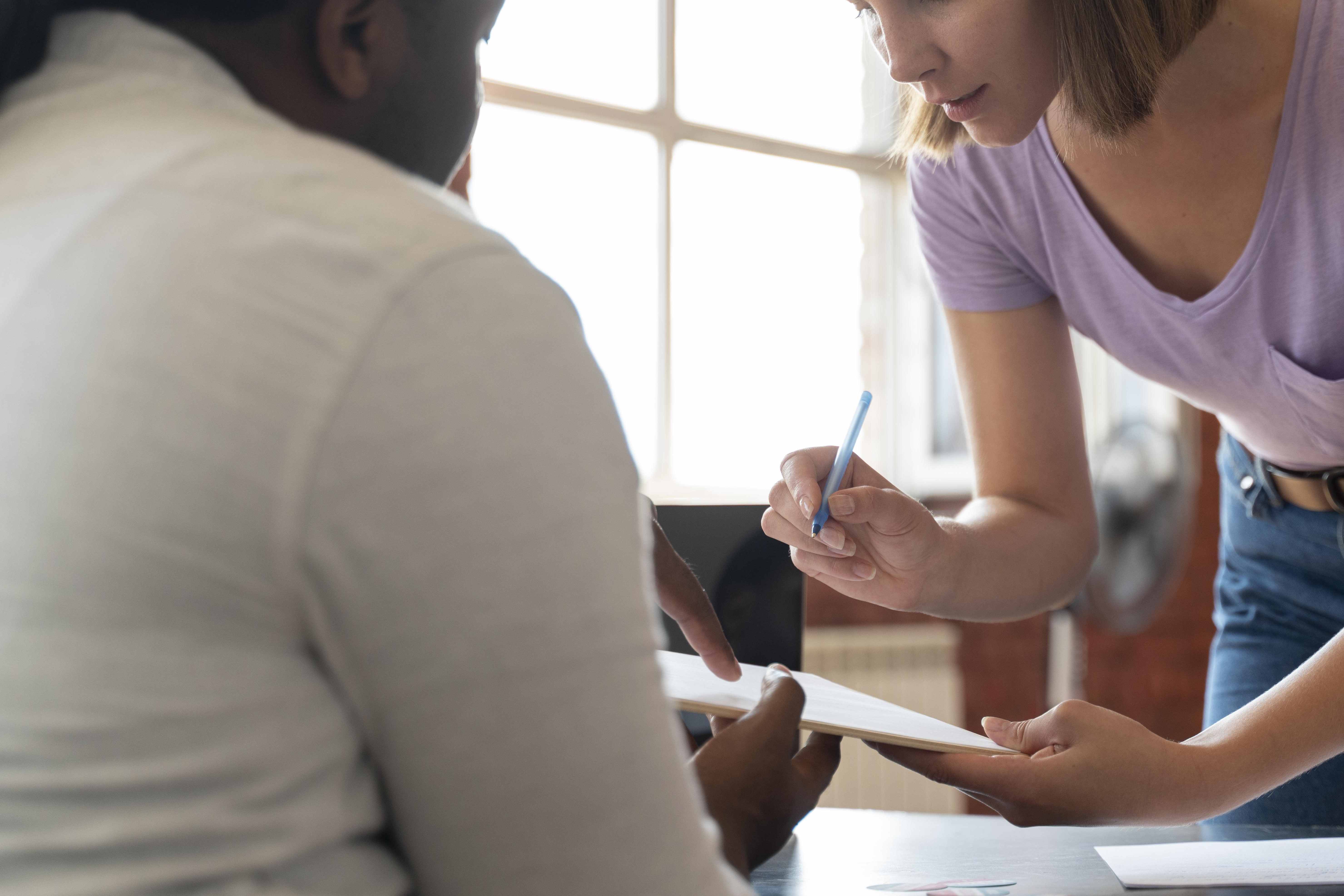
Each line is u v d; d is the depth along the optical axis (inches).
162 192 16.0
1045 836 38.4
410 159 21.5
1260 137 40.2
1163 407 142.4
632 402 129.0
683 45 133.7
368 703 15.3
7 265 16.0
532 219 122.8
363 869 16.0
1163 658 140.9
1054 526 47.4
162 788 14.4
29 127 18.1
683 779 16.1
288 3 19.0
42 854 14.3
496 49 120.5
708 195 134.8
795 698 24.6
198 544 14.4
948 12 35.0
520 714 14.8
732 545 46.4
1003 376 49.8
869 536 40.9
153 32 18.9
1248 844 35.2
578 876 15.0
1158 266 45.5
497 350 15.3
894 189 148.5
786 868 33.3
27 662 14.3
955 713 128.9
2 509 14.7
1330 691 34.3
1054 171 44.8
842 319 145.3
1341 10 37.4
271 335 14.7
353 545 14.5
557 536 15.0
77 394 14.7
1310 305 41.6
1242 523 53.7
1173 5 34.3
